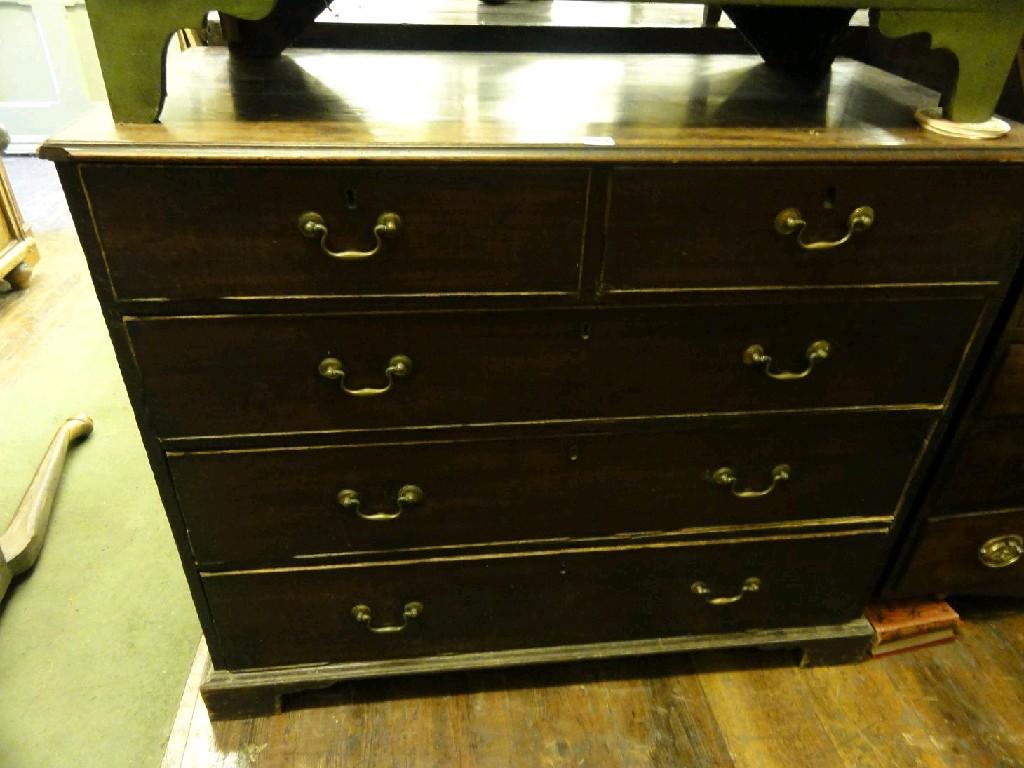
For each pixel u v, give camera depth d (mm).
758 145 752
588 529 1012
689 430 939
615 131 774
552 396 884
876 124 834
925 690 1180
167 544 1387
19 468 1561
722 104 892
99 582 1310
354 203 724
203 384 817
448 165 711
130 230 715
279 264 750
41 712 1104
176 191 699
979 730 1126
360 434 881
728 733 1117
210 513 917
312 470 901
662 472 972
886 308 869
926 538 1118
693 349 870
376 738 1091
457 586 1037
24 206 2668
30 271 2199
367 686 1160
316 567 984
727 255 801
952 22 763
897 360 914
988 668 1214
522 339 835
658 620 1126
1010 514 1112
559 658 1120
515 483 954
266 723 1102
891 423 973
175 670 1170
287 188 709
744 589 1106
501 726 1114
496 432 904
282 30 1010
